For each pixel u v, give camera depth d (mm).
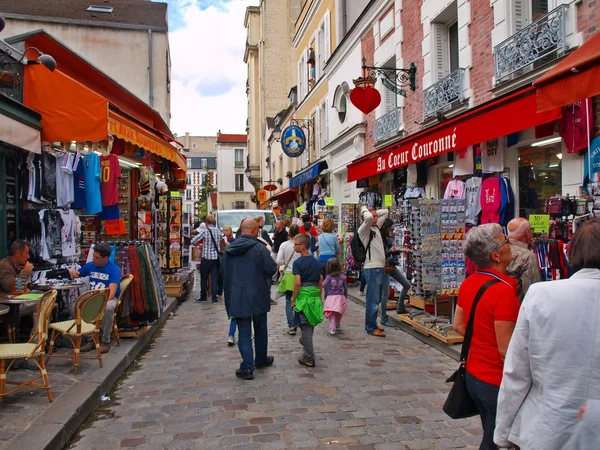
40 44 7547
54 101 6621
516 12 7887
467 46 9078
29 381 4586
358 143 15141
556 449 1822
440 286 7066
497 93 8070
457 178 9094
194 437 4082
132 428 4289
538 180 7301
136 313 6996
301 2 36531
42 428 3855
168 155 10234
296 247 6215
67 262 7562
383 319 8414
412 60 11602
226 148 64688
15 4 18297
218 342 7469
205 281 11594
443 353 6691
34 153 6695
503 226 7754
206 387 5363
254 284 5660
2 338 6141
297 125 22203
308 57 22594
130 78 17797
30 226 6695
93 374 5340
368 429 4219
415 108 11430
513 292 2781
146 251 7422
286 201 29797
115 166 7438
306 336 6121
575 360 1827
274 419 4445
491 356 2744
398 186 12117
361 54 15258
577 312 1857
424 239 7176
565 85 4965
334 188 18625
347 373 5816
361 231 7824
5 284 5520
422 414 4555
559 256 5582
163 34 18188
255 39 40781
